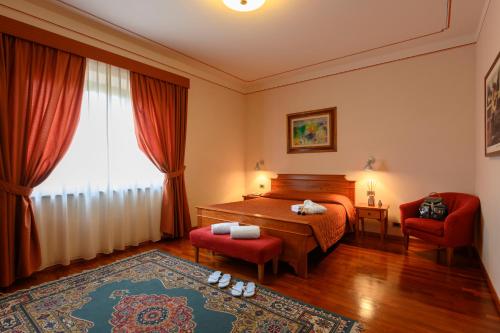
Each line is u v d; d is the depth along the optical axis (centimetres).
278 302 210
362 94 404
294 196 414
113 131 324
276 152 501
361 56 389
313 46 354
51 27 268
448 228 275
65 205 281
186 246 354
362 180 407
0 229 232
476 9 267
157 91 366
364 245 354
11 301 211
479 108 301
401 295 222
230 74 462
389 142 383
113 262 294
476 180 319
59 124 271
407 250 329
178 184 391
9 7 241
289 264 267
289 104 482
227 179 496
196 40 335
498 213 211
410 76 364
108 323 183
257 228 271
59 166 279
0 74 232
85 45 289
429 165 354
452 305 206
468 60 326
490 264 235
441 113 345
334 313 195
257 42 341
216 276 253
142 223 359
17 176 244
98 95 309
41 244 267
